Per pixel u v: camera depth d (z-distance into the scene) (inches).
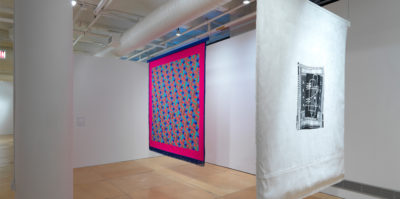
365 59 137.7
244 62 205.2
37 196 79.5
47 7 82.0
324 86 104.9
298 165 90.6
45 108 81.0
